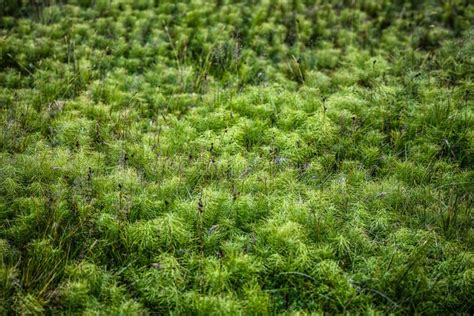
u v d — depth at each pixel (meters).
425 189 5.19
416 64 7.61
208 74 7.48
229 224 4.70
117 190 5.02
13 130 5.77
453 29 8.73
